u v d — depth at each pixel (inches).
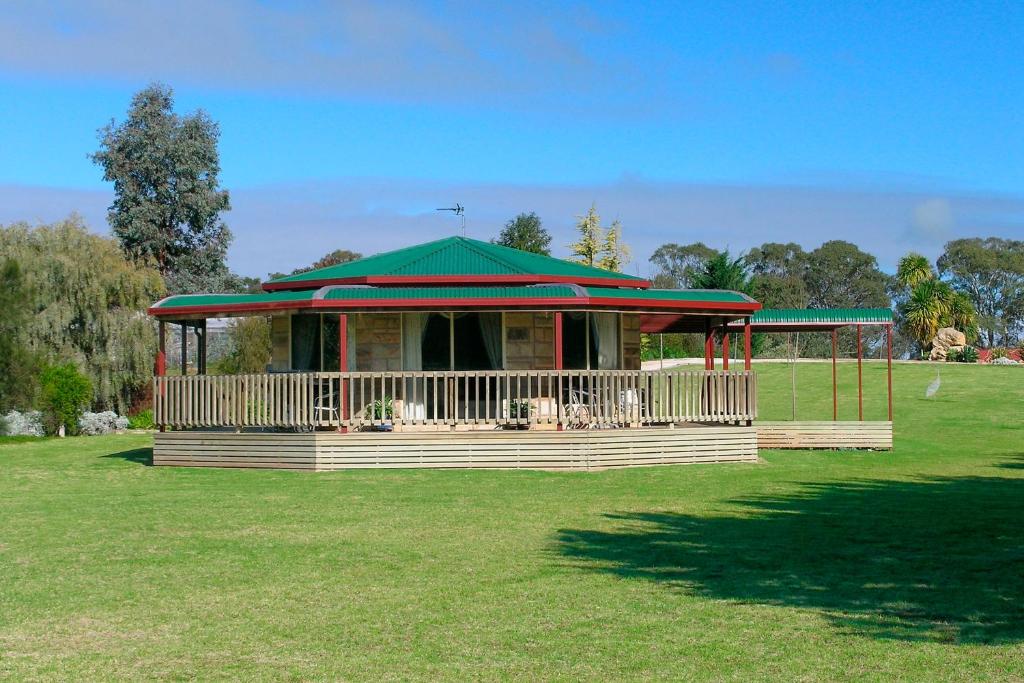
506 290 885.8
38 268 1487.5
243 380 885.2
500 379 959.6
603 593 443.8
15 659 358.3
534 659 356.2
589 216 2164.1
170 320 943.7
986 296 3996.1
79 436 1364.4
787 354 3073.3
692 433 909.2
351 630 391.9
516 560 510.9
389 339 962.7
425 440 861.2
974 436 1315.2
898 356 3754.9
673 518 628.1
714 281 2321.6
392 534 580.1
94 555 525.3
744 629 388.5
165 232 2372.0
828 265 3855.8
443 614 413.4
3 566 500.4
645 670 343.9
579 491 744.3
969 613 405.1
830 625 391.5
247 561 510.3
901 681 329.1
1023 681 327.6
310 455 859.4
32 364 1331.2
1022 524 600.1
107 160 2346.2
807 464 936.9
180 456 911.0
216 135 2421.3
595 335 990.4
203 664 352.8
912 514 639.8
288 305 866.1
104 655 362.9
